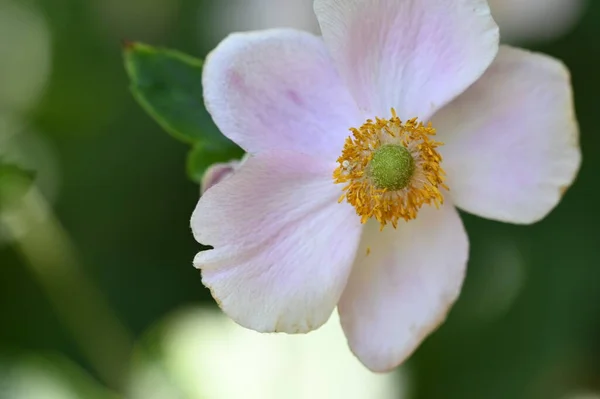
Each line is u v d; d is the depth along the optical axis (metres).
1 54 0.44
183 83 0.34
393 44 0.31
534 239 0.40
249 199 0.31
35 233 0.39
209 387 0.40
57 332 0.43
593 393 0.41
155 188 0.43
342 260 0.32
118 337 0.41
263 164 0.31
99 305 0.40
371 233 0.32
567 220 0.40
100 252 0.43
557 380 0.40
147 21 0.45
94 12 0.45
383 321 0.32
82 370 0.42
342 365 0.40
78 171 0.43
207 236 0.31
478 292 0.40
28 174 0.37
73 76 0.43
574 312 0.39
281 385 0.40
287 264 0.31
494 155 0.32
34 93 0.43
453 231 0.32
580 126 0.40
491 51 0.31
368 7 0.31
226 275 0.31
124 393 0.41
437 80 0.31
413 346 0.32
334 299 0.32
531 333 0.40
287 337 0.40
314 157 0.32
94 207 0.43
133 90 0.34
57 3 0.44
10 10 0.44
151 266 0.43
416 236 0.32
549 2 0.40
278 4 0.43
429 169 0.31
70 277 0.40
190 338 0.40
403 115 0.32
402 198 0.32
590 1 0.40
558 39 0.40
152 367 0.40
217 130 0.34
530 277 0.40
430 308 0.32
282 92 0.32
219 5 0.43
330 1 0.31
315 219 0.32
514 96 0.32
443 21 0.31
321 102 0.32
